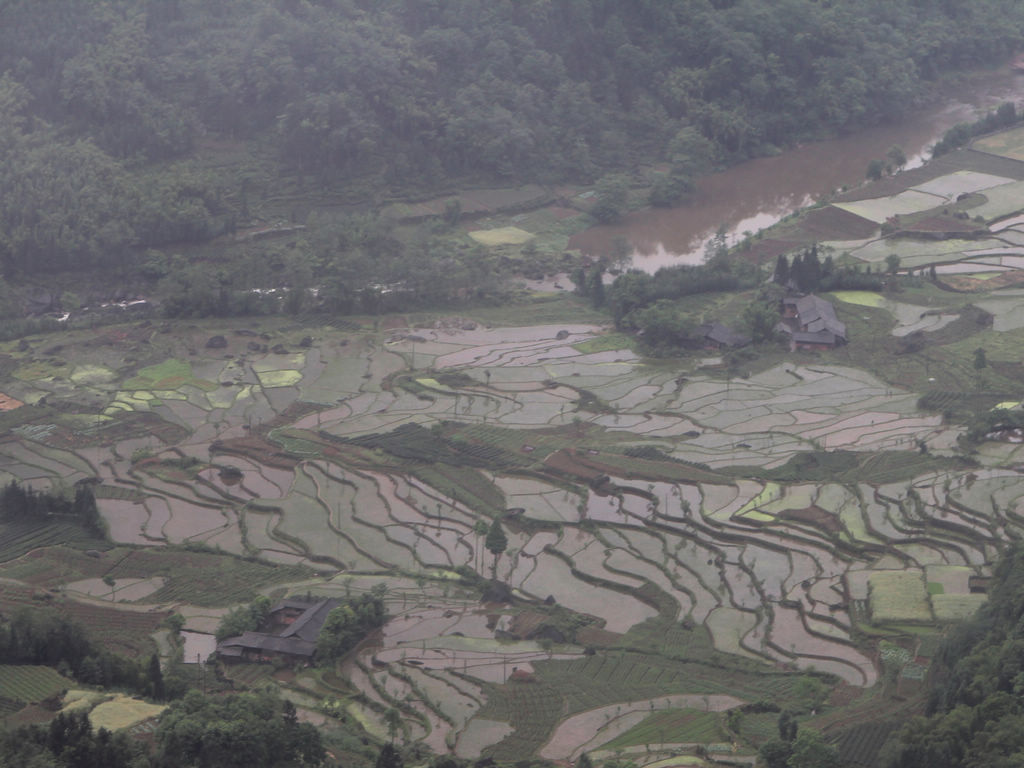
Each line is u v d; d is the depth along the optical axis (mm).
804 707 158125
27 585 189000
